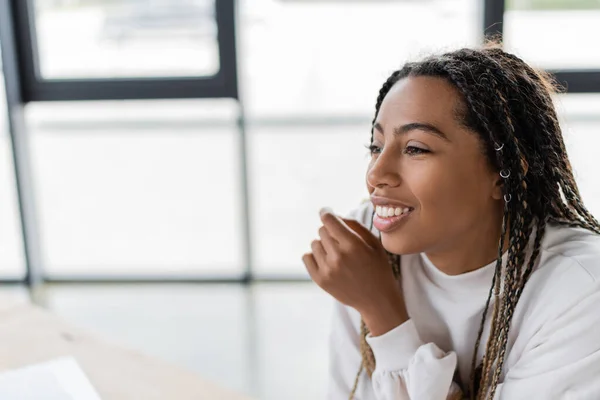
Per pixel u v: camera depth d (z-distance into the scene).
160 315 2.58
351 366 0.93
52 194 3.34
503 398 0.75
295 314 2.56
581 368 0.69
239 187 2.80
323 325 2.45
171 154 3.30
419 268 0.86
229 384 2.04
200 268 3.09
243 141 2.75
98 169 3.32
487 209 0.75
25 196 2.82
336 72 2.95
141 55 2.71
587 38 2.48
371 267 0.77
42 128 3.17
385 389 0.80
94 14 2.70
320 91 2.97
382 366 0.80
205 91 2.69
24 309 1.10
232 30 2.61
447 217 0.71
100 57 2.73
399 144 0.71
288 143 3.30
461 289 0.81
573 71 2.46
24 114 2.80
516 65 0.78
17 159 2.77
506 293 0.75
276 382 2.05
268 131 3.09
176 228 3.36
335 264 0.76
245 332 2.41
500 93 0.71
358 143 3.27
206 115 3.05
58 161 3.31
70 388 0.83
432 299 0.84
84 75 2.76
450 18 2.68
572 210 0.82
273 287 2.84
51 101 2.76
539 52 2.51
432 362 0.77
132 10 2.70
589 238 0.78
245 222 2.84
